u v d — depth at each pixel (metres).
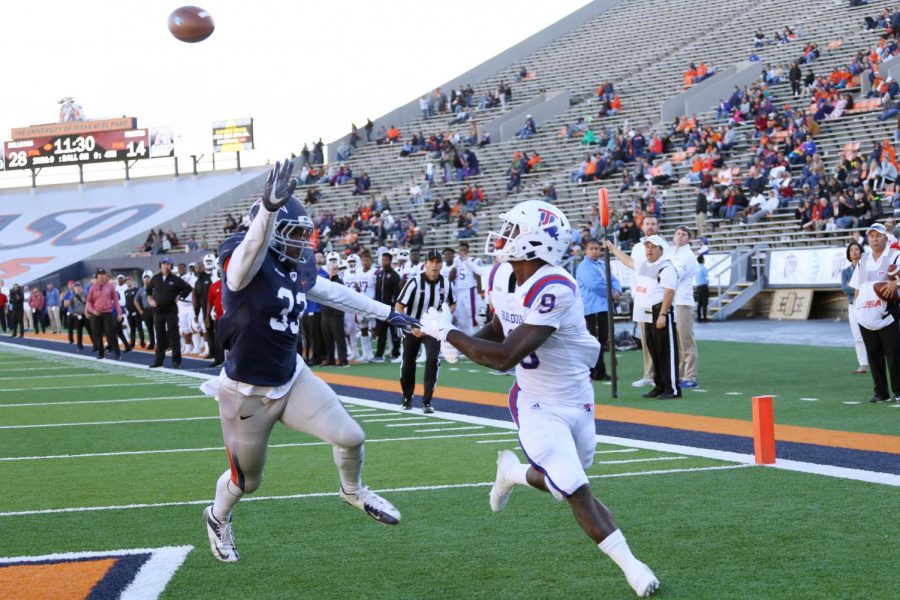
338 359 22.31
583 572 6.31
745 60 42.97
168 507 8.39
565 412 5.98
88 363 25.84
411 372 14.63
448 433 12.33
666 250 16.28
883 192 29.17
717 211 32.75
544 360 5.95
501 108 49.94
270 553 6.91
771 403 9.54
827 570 6.16
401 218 43.69
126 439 12.45
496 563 6.56
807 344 22.20
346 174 50.69
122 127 65.69
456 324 21.53
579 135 43.75
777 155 32.91
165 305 23.36
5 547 7.18
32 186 68.25
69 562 6.74
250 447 6.19
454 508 8.10
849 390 15.00
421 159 49.72
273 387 6.11
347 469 6.36
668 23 51.62
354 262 23.77
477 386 17.80
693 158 35.44
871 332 13.52
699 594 5.78
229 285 5.94
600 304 17.52
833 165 32.75
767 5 47.94
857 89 36.19
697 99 40.81
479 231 39.72
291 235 6.03
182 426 13.54
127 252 54.09
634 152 38.66
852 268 16.88
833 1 45.03
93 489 9.24
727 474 9.10
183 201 60.34
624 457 10.17
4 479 9.84
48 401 17.11
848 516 7.43
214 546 6.46
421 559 6.69
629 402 14.66
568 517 7.72
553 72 52.06
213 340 23.48
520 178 41.94
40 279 48.81
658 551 6.71
